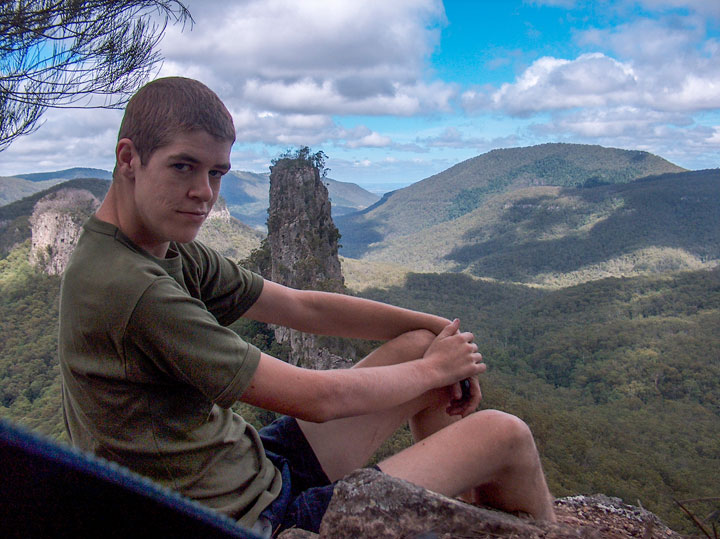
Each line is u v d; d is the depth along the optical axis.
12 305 85.25
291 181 68.75
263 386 1.69
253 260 71.19
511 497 2.00
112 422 1.60
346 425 2.23
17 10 5.50
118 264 1.57
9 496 0.77
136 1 6.00
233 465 1.82
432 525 1.47
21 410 50.69
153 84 1.61
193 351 1.58
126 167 1.63
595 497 3.22
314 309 2.47
